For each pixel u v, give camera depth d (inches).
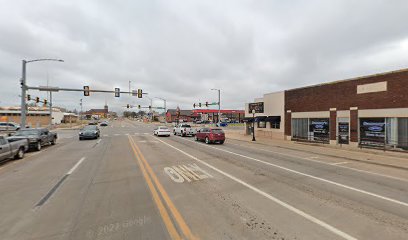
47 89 1132.5
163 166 459.2
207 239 178.4
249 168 449.7
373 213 233.6
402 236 186.1
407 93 643.5
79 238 179.2
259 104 1300.4
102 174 390.3
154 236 182.7
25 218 216.1
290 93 1071.0
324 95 900.6
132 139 1100.5
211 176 380.2
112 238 179.2
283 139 1113.4
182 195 282.7
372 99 734.5
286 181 355.3
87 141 1002.1
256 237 181.8
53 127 2255.2
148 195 281.4
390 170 452.8
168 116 5088.6
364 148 753.6
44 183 336.2
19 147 550.0
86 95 1257.4
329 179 373.1
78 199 267.6
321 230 195.3
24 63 999.0
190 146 825.5
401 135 663.1
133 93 1400.1
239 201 263.6
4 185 326.3
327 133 892.0
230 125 3078.2
